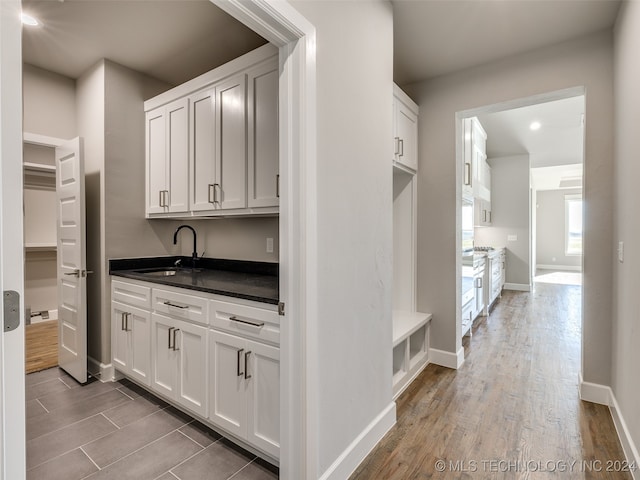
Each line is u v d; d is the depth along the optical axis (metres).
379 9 1.92
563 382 2.60
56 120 2.91
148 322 2.28
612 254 2.22
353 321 1.69
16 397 0.71
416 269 3.06
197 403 1.95
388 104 2.02
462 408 2.24
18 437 0.71
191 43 2.45
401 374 2.53
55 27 2.26
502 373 2.78
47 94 2.87
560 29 2.25
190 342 1.99
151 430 1.98
